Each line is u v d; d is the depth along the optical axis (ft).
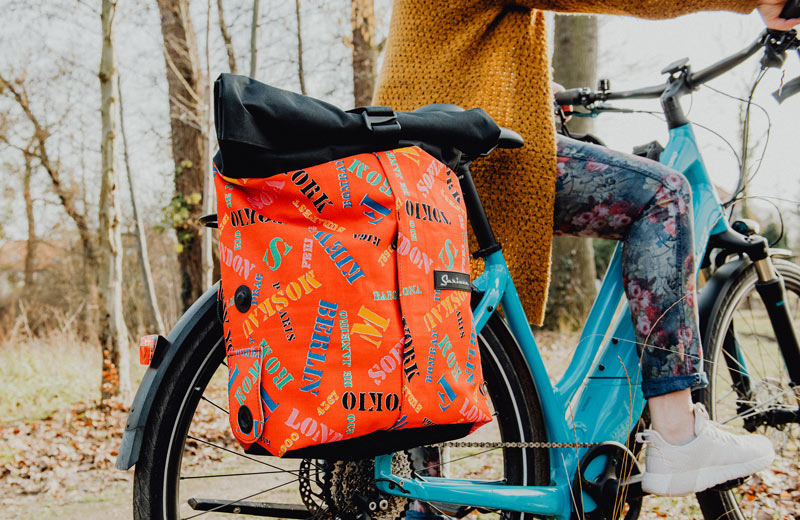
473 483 4.73
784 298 6.07
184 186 34.22
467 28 4.95
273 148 3.32
